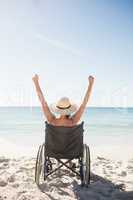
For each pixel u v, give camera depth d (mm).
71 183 3707
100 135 15016
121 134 15500
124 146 10062
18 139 12898
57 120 3699
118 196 3234
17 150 8516
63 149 3627
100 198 3148
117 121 24719
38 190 3379
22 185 3555
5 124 20500
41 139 13070
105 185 3699
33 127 18703
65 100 3764
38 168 3584
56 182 3711
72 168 3975
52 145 3633
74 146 3627
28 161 5172
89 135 15031
